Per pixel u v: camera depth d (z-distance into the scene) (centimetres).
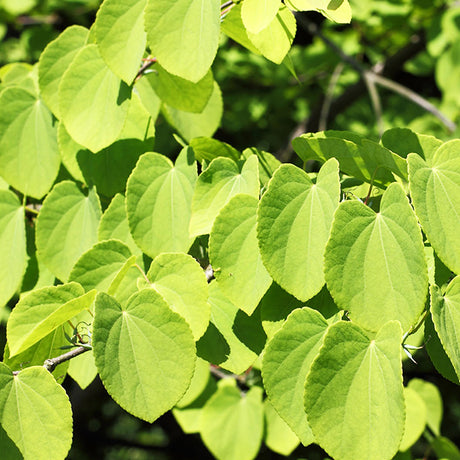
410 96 319
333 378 168
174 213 180
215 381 215
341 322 169
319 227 172
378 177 175
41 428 172
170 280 174
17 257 186
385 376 168
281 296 175
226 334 176
